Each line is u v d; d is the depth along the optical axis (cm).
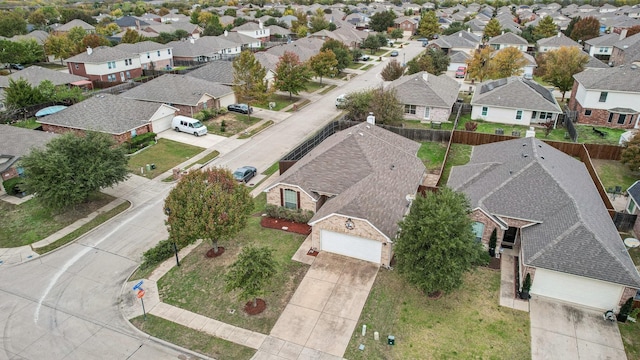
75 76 6850
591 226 2377
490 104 5344
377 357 2023
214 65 6619
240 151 4516
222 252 2820
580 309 2284
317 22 11388
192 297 2438
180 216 2575
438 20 13075
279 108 6016
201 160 4278
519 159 3072
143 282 2562
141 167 4106
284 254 2775
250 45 10044
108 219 3262
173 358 2053
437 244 2128
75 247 2936
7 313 2342
